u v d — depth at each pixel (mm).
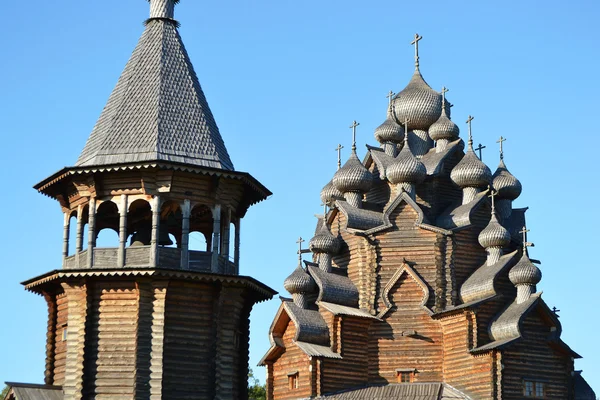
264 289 56719
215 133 58438
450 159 79188
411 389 68312
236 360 55562
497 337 66500
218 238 55375
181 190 55062
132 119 57062
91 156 55969
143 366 52250
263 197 59094
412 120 82750
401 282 72125
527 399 65000
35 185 57812
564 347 66375
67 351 53250
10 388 52812
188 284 54031
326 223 76312
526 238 70000
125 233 54344
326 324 70812
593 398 71375
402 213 73938
